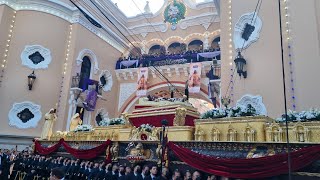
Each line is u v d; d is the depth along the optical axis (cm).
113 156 888
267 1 1270
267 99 1162
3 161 1160
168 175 728
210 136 725
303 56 1112
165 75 2228
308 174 538
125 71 2355
